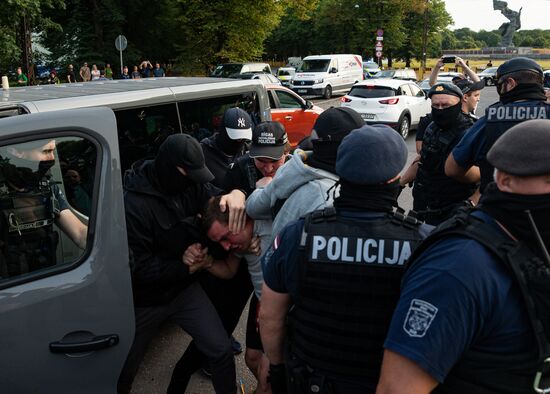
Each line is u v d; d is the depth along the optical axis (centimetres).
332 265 151
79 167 203
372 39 4897
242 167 295
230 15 2408
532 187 117
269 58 6956
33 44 2903
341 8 4956
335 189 181
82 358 205
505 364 119
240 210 218
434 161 329
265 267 171
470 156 284
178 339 371
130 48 3077
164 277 223
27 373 197
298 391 164
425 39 4750
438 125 328
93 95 366
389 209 155
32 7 1705
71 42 2925
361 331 150
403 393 122
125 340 211
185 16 2459
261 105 517
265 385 230
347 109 193
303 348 159
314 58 2597
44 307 196
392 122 1312
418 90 1443
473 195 320
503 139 122
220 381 242
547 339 115
